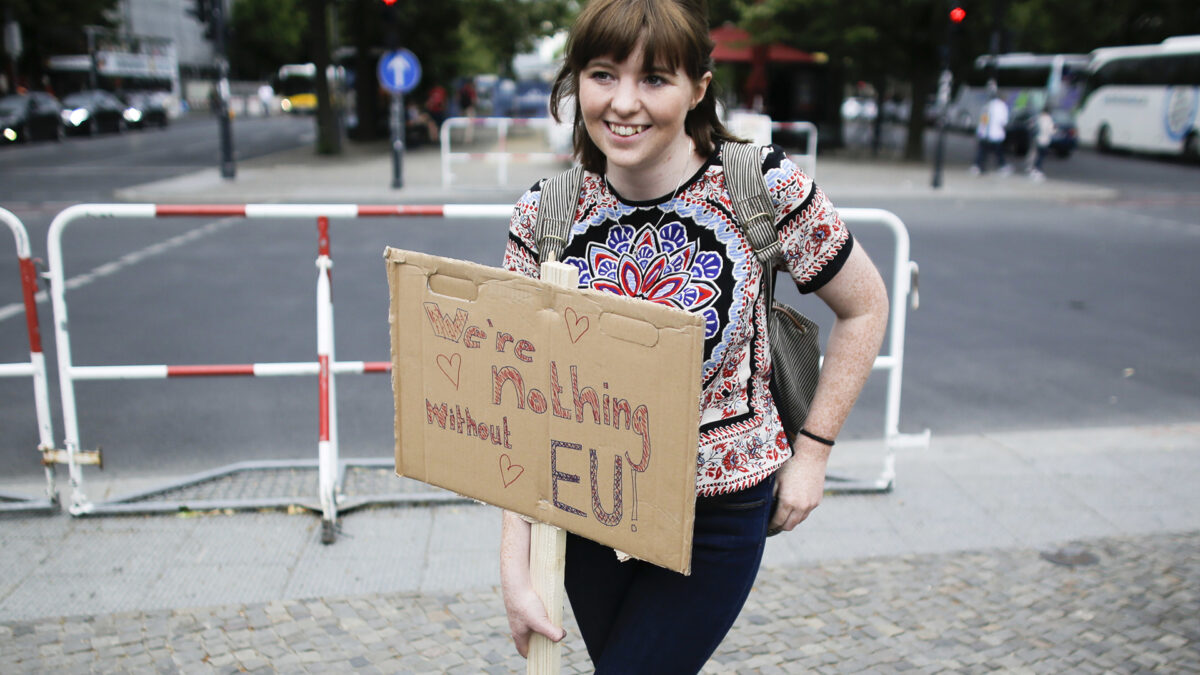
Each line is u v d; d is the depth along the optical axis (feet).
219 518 12.64
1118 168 81.61
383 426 17.40
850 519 13.01
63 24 125.49
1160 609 10.57
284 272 30.60
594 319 4.89
